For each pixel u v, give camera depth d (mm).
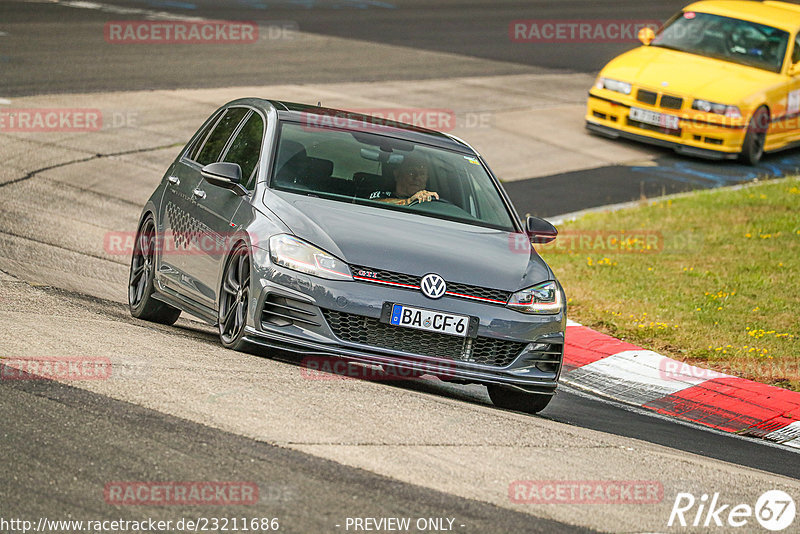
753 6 75500
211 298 27906
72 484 17047
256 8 106125
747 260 47125
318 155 28891
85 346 24406
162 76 72688
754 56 71125
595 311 40312
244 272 26453
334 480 18266
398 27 104375
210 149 31875
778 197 57938
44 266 36938
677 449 26391
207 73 75188
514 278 26609
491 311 25812
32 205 46219
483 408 25453
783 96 69188
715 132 66438
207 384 22469
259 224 26344
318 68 81188
